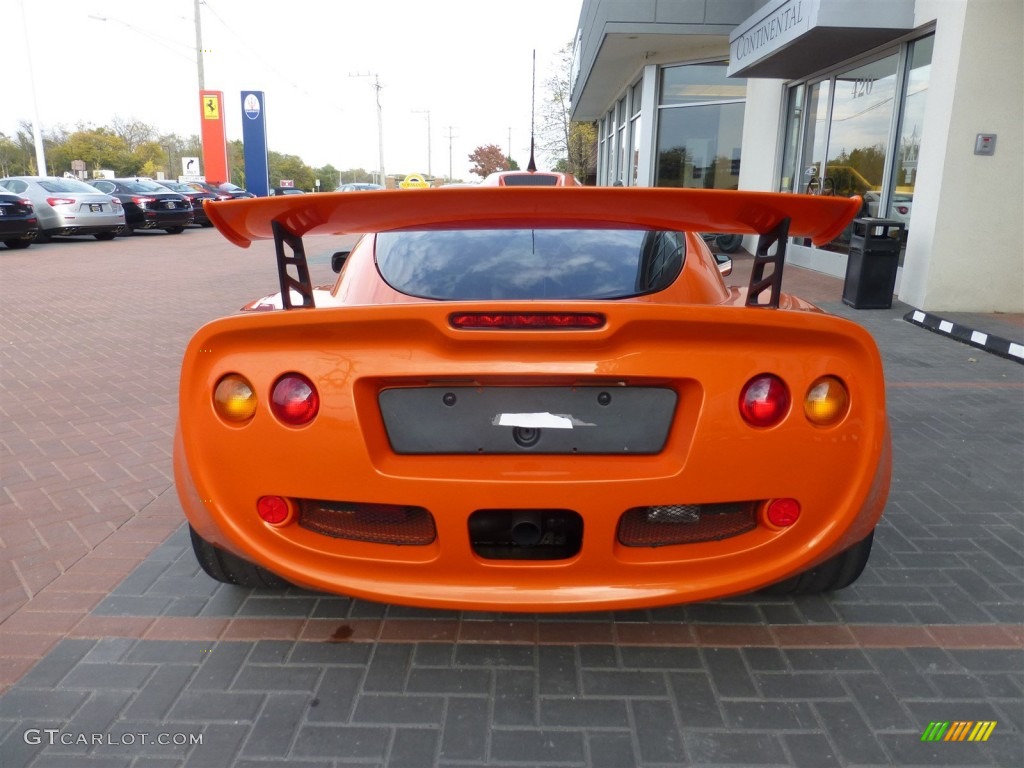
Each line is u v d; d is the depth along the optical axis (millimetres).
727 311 1976
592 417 2059
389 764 1962
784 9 9617
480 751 2006
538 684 2273
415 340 2023
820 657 2404
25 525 3334
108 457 4152
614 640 2494
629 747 2021
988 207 8016
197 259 14883
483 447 2070
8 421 4781
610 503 2023
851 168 10703
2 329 7855
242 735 2064
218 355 2109
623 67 16531
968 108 7816
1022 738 2061
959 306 8281
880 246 8469
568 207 1963
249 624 2580
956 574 2912
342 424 2029
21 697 2211
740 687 2260
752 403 2014
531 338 1949
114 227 18484
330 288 3139
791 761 1976
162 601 2719
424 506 2043
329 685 2268
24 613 2645
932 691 2246
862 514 2199
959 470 3965
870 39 9227
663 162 15539
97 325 8070
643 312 1957
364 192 1830
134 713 2146
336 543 2178
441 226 2203
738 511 2168
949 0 7855
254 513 2139
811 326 2004
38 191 17531
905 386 5613
